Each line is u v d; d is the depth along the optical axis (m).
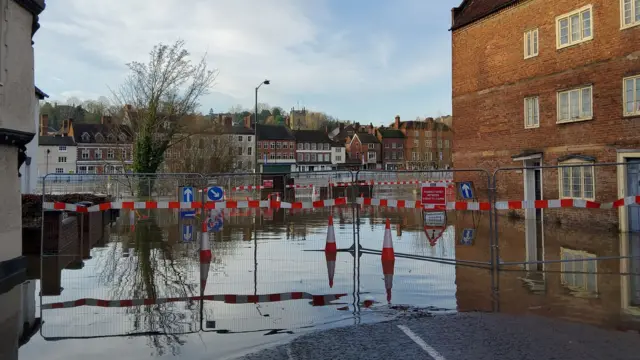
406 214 21.17
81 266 9.73
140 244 12.67
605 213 15.73
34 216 13.21
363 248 11.65
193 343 5.32
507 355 4.94
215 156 49.44
